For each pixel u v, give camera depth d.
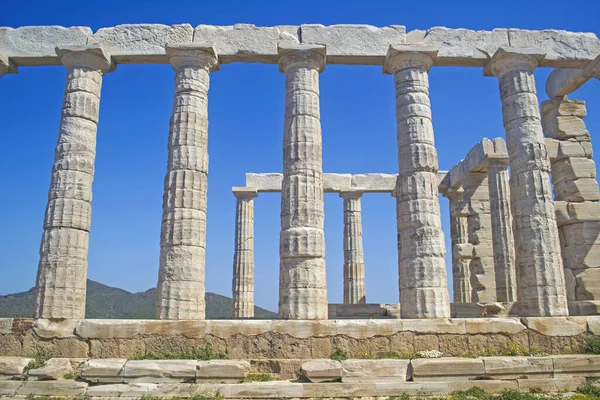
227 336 14.18
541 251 15.93
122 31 17.19
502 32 17.70
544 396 11.90
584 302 18.09
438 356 13.83
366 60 17.42
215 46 16.98
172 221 15.59
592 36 18.11
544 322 14.66
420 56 16.94
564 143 20.09
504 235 22.59
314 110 16.59
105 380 12.55
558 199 20.05
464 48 17.42
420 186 16.09
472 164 25.14
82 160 16.28
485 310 20.64
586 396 11.79
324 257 15.66
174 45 16.58
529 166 16.55
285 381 12.77
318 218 15.77
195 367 12.62
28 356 14.06
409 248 15.80
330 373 12.41
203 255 15.89
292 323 14.29
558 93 20.36
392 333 14.29
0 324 14.53
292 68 16.92
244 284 28.14
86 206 16.17
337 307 23.69
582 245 18.78
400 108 16.91
